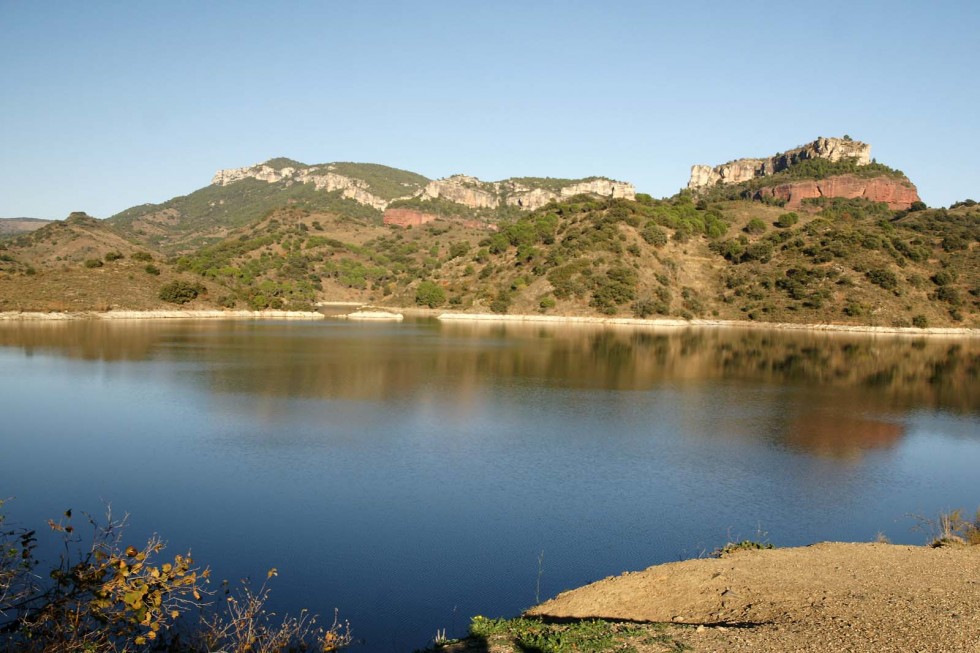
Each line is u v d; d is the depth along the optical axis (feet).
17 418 118.62
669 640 34.91
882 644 33.45
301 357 215.72
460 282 520.42
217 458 93.25
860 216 641.81
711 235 500.33
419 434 110.42
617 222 492.54
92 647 31.76
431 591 53.31
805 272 425.28
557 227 529.86
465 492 79.97
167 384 156.97
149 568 34.88
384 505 74.59
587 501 77.56
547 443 106.01
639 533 67.87
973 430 128.98
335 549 61.77
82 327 301.63
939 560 51.13
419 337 304.71
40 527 65.26
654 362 227.20
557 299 437.17
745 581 46.06
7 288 350.64
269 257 622.13
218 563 58.18
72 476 83.76
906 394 172.76
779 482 88.28
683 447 105.81
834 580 45.65
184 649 38.06
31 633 31.50
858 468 97.19
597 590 48.34
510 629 39.09
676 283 442.09
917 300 400.26
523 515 72.33
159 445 100.07
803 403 152.97
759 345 296.10
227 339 271.49
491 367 203.41
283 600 51.21
